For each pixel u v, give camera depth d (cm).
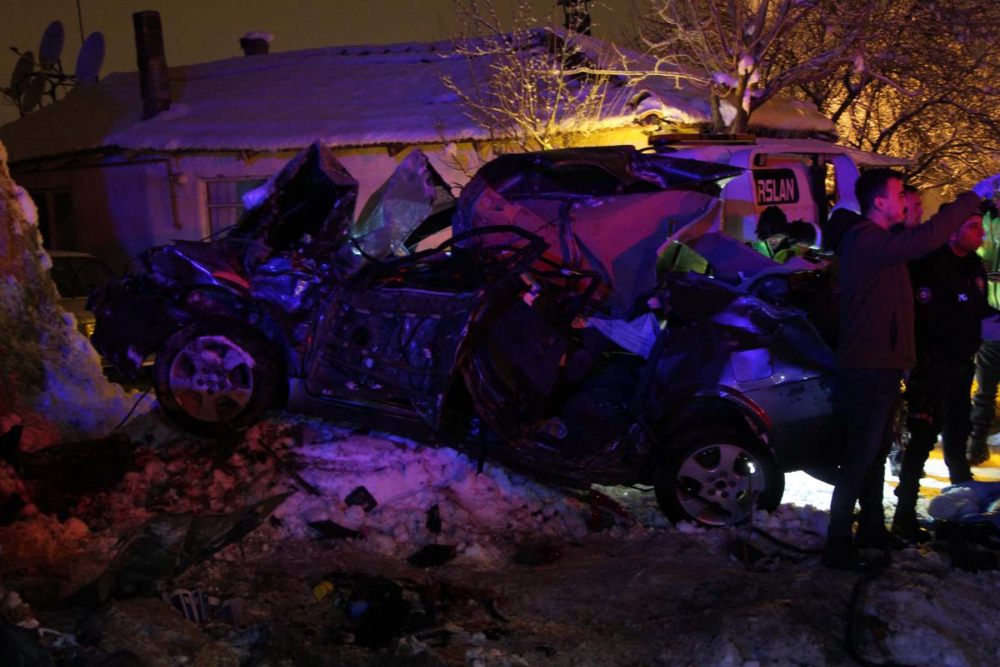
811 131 1501
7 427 591
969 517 510
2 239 693
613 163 621
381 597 446
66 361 709
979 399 739
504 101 1339
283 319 618
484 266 592
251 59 2023
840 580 446
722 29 1295
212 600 422
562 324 575
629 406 589
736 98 1234
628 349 591
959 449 603
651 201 602
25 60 2284
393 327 560
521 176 633
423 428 576
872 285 455
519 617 438
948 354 515
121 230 1697
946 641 381
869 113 1595
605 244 595
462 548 521
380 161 1457
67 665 337
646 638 401
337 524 534
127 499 555
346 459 594
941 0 1332
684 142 882
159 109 1717
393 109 1513
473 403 546
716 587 453
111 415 696
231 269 631
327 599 446
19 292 697
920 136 1577
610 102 1323
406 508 552
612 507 563
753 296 563
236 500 562
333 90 1695
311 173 680
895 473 688
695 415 553
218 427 629
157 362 633
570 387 598
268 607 434
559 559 516
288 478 577
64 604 419
